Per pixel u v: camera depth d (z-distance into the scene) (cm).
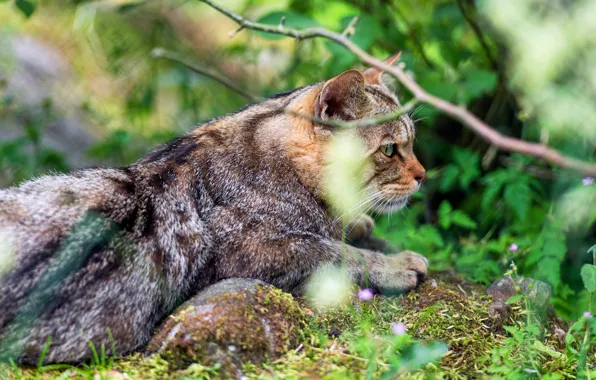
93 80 1525
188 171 704
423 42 1127
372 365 557
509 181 954
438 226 1059
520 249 852
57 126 1322
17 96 1326
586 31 719
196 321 604
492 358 613
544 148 466
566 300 831
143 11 1479
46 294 603
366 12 1073
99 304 616
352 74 703
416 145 1147
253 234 691
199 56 1507
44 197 650
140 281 634
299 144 716
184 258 665
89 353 612
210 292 640
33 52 1498
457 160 1015
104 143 1195
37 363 604
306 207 718
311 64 1146
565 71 779
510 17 737
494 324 680
